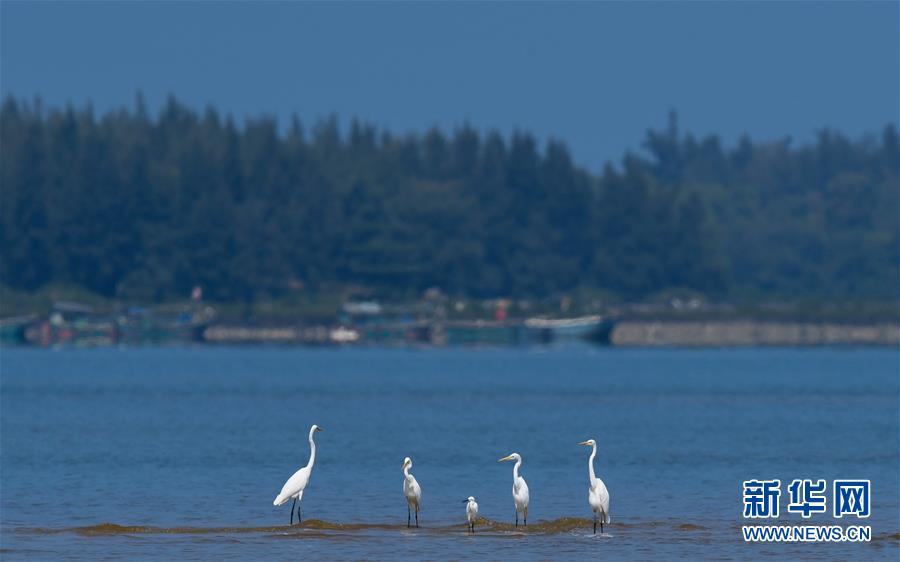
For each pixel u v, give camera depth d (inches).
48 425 3784.5
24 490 2335.1
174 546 1803.6
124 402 4726.9
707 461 2856.8
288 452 3014.3
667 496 2289.6
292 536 1877.5
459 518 2039.9
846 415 4234.7
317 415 4175.7
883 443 3275.1
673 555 1760.6
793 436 3479.3
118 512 2087.8
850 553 1780.3
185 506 2149.4
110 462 2787.9
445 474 2600.9
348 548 1792.6
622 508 2149.4
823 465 2778.1
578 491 2356.1
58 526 1957.4
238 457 2901.1
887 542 1859.0
